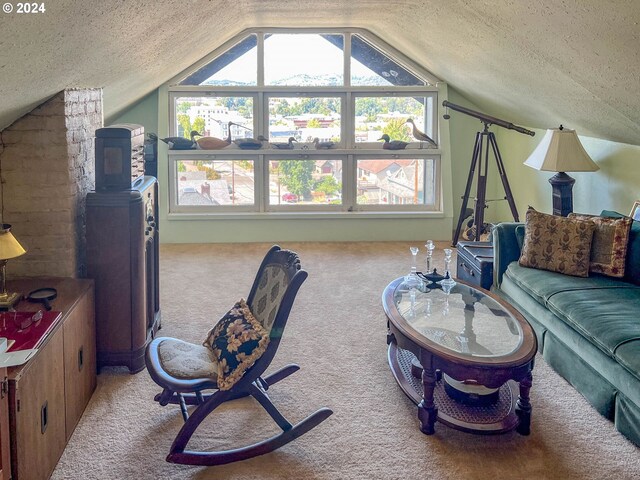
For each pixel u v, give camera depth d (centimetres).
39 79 238
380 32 564
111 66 305
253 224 595
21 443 188
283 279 248
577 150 396
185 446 233
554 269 346
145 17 255
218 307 405
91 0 189
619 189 409
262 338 234
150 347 256
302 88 598
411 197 619
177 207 602
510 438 251
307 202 613
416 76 610
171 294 432
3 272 248
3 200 289
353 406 277
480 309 290
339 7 432
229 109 602
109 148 296
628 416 248
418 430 257
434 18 372
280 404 278
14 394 183
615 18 216
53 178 291
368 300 421
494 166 635
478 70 437
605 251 337
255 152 594
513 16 279
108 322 300
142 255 303
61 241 295
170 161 591
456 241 573
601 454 239
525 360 234
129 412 269
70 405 246
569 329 293
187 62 537
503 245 380
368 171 610
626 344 248
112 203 292
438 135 611
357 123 614
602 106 335
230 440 249
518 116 525
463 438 252
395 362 305
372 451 242
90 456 235
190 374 236
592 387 275
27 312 228
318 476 225
